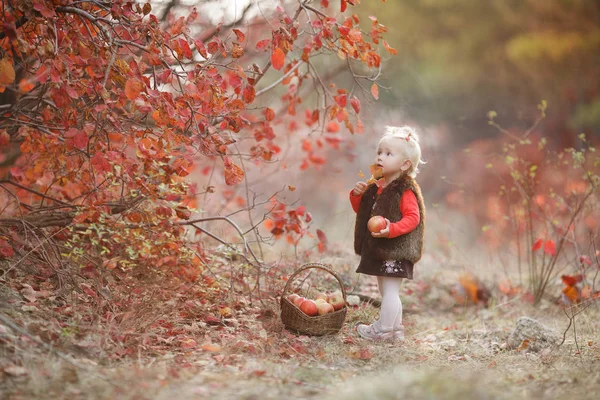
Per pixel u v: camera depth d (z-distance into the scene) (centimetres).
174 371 413
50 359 409
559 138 1984
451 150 1911
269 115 596
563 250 833
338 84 1197
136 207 577
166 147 516
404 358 511
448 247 1065
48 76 463
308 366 464
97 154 509
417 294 796
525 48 1878
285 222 662
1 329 429
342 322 564
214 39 516
